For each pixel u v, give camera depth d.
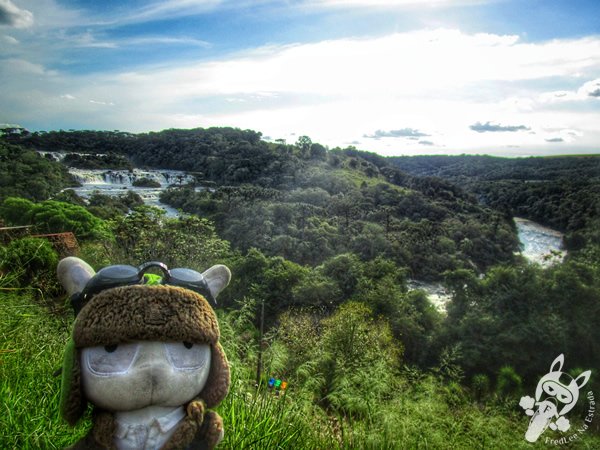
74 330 1.61
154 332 1.58
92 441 1.65
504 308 32.91
